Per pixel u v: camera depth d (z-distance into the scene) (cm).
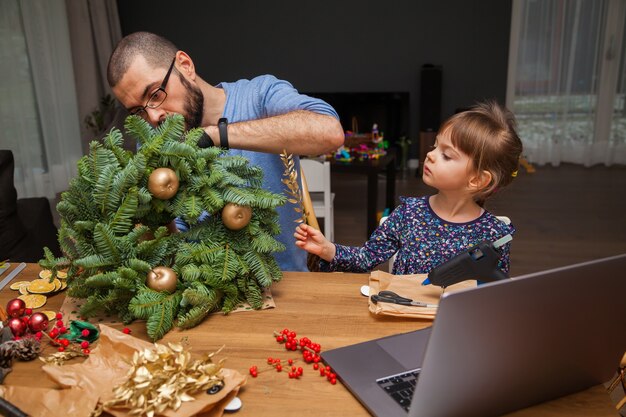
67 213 96
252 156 139
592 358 73
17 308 98
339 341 92
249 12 599
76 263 91
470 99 594
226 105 140
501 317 61
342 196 485
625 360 95
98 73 549
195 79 130
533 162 594
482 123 113
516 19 562
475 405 69
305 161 279
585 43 558
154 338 91
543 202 448
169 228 109
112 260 94
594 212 420
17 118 463
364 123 585
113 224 94
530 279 60
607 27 547
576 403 77
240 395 79
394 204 425
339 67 605
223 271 97
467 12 571
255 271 101
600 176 539
